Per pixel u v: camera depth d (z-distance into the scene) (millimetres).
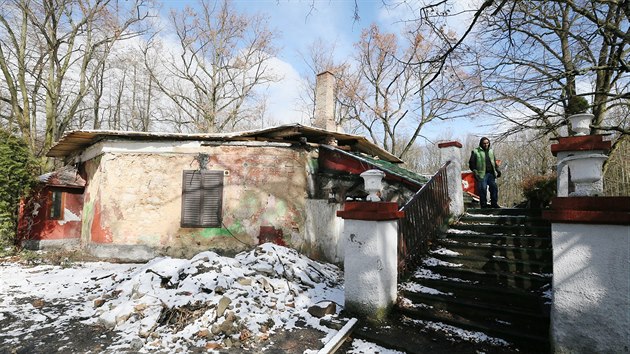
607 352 2885
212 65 26656
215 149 9156
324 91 13125
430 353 3459
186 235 8812
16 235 9141
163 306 4352
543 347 3418
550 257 4723
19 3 14742
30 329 4070
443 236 6258
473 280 4805
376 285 4297
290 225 9070
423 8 4859
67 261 7707
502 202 30828
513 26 6816
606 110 9703
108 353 3518
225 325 3930
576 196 3152
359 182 9266
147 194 8828
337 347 3713
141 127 29406
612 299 2908
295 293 5242
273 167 9227
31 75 15891
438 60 5113
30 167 9375
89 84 18484
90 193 9766
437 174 6520
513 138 10023
